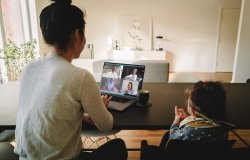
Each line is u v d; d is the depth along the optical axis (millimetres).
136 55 7109
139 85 1743
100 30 7414
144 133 2887
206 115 1195
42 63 951
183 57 7617
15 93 1863
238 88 2057
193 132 1169
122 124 1311
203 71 7598
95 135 1879
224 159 1028
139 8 7266
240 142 2650
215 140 1062
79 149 963
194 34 7441
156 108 1562
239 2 7152
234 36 7410
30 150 886
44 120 862
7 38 3926
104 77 1896
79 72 896
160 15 7309
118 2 7215
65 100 863
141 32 7410
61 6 902
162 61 3377
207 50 7551
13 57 3430
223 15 7266
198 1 7195
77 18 926
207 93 1182
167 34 7445
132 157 2355
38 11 5090
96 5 7227
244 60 4434
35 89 915
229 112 1483
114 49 7301
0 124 1304
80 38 966
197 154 1037
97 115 954
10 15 4184
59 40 919
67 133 890
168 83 2211
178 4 7227
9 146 1448
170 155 1087
